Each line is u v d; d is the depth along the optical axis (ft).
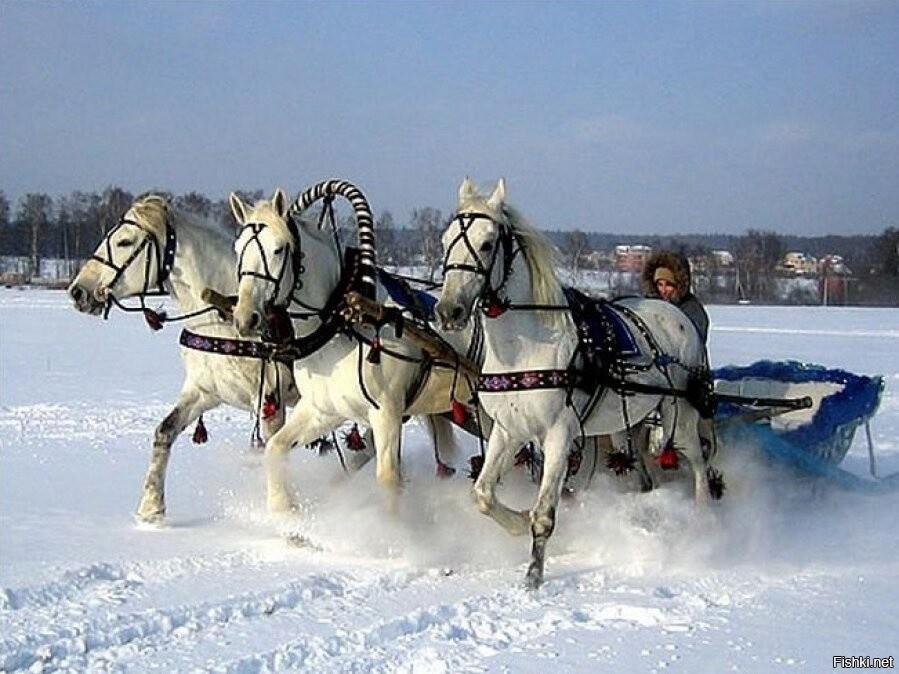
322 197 24.66
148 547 24.18
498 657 16.96
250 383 25.63
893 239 233.96
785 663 16.71
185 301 25.82
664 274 29.14
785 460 27.35
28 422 44.16
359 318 22.98
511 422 21.85
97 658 16.87
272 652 16.92
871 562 23.13
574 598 20.42
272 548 24.06
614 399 23.24
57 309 125.18
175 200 26.55
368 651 17.31
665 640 17.79
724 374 30.73
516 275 21.34
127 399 51.52
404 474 31.27
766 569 22.56
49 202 302.25
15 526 26.14
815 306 184.75
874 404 29.17
